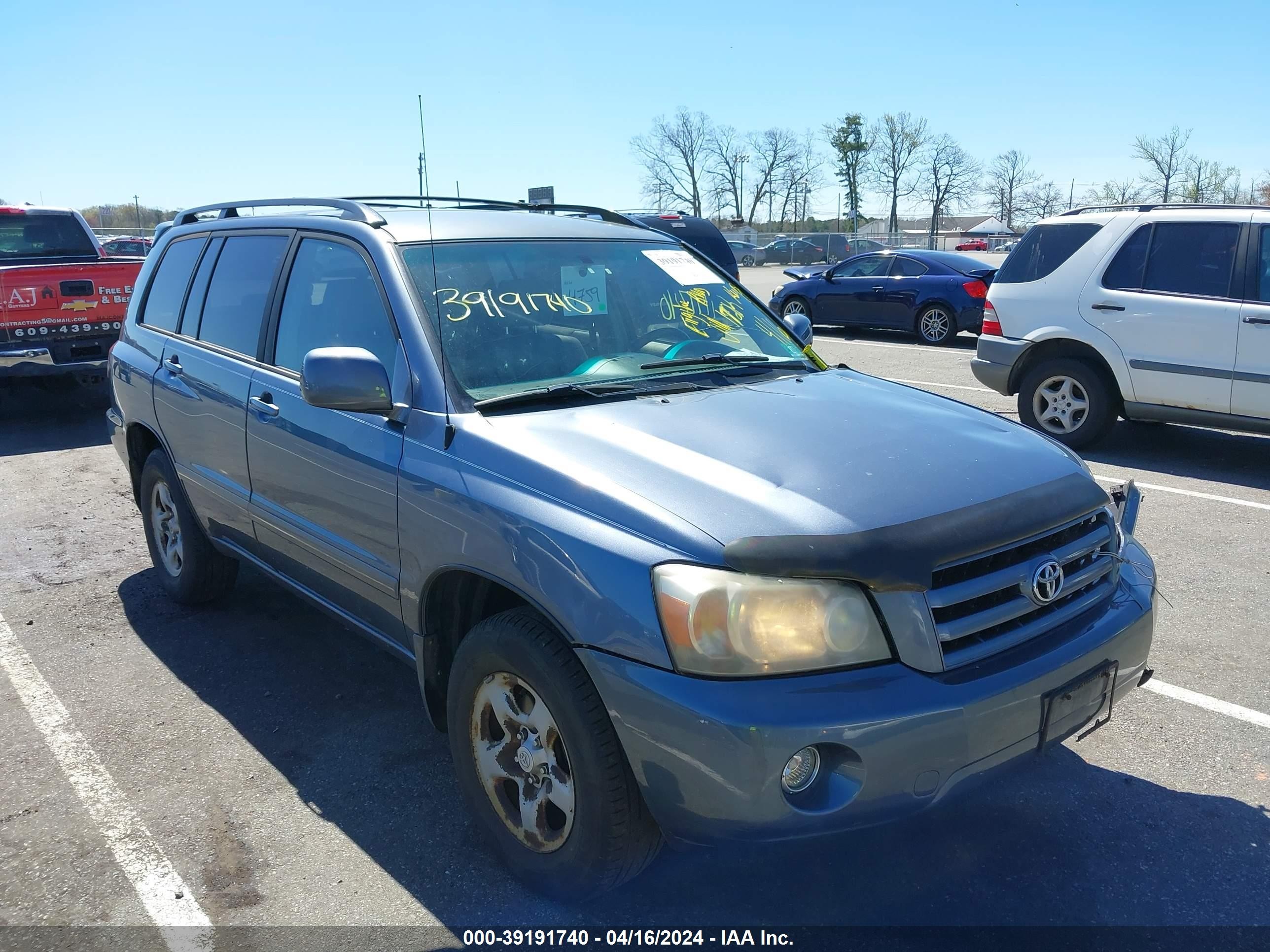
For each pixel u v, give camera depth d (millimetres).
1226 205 7344
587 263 3693
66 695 4023
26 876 2893
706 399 3090
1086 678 2562
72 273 8891
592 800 2441
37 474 7789
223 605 4984
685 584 2248
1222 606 4824
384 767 3467
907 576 2303
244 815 3189
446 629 3055
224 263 4336
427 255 3381
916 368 12742
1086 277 7828
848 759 2238
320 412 3363
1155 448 8195
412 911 2725
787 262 45531
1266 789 3289
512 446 2717
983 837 3035
